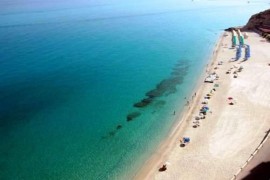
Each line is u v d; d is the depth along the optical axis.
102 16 165.88
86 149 45.81
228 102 56.50
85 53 94.62
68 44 105.56
